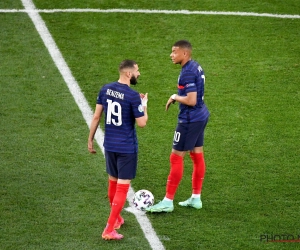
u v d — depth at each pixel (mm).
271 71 48656
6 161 37219
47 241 30172
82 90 45719
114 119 29875
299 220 32344
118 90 29719
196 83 31750
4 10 56375
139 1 58625
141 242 30375
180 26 54750
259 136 40688
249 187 35344
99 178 35938
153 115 42969
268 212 33031
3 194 33938
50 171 36375
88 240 30391
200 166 32938
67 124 41594
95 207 33156
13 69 48062
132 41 52469
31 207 32875
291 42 52719
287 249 30000
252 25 55094
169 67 49094
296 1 58969
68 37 52719
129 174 30188
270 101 44844
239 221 32250
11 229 30984
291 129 41562
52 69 48281
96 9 57000
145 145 39500
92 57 50062
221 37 53250
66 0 58375
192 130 32062
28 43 51656
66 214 32406
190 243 30344
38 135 40188
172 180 32531
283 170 37031
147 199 32812
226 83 46969
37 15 55781
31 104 43750
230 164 37594
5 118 41938
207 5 58219
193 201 33375
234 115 43031
